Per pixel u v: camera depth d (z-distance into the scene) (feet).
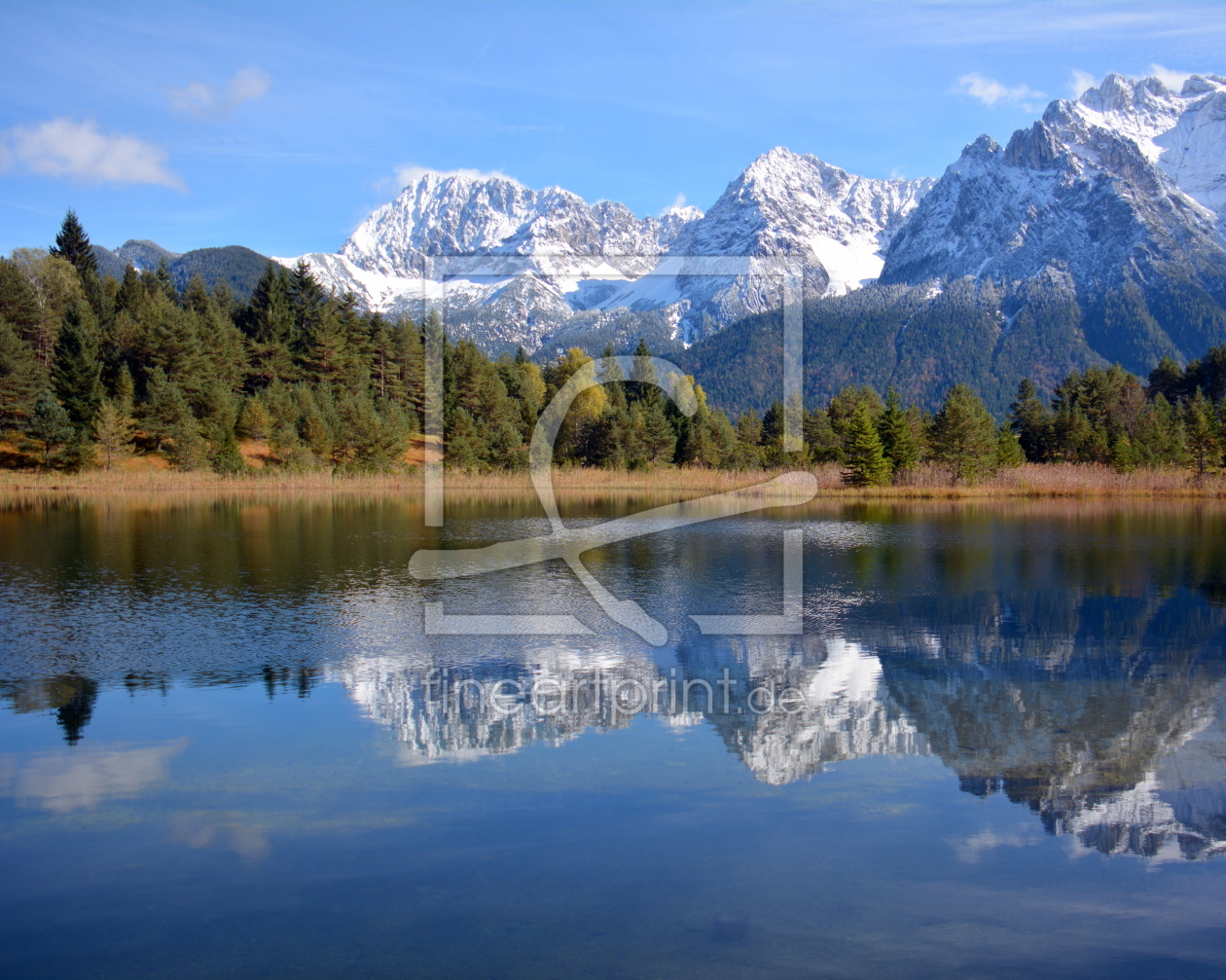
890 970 21.71
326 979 21.30
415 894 24.89
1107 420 309.22
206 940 22.77
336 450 243.81
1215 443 225.15
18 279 269.23
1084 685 46.44
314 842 27.86
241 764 34.40
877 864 26.68
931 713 41.47
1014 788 32.35
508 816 29.78
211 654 52.08
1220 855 27.37
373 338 313.94
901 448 215.72
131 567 84.94
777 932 23.17
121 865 26.43
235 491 200.34
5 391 218.18
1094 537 114.93
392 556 96.22
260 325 302.86
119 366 256.73
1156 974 21.65
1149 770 34.14
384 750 35.94
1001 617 64.44
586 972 21.56
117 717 40.06
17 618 61.57
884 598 72.69
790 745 36.81
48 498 173.68
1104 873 26.30
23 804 30.58
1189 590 75.61
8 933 23.09
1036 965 21.93
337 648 53.93
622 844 27.84
